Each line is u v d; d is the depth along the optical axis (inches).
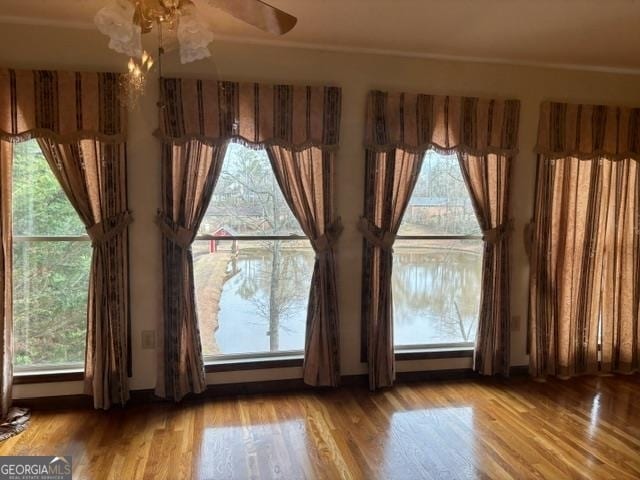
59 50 107.8
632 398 126.2
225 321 124.8
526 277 139.8
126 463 92.3
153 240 116.4
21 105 104.5
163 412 114.0
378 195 126.2
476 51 123.3
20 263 112.4
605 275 142.6
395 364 133.7
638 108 139.3
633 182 140.9
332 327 125.3
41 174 111.6
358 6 94.2
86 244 115.2
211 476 88.5
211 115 114.3
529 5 93.0
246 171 121.8
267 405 118.6
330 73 122.1
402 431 106.5
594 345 143.2
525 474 90.4
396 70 125.6
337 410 116.6
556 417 114.5
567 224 137.7
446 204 135.5
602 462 94.9
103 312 111.3
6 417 107.3
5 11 101.0
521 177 136.1
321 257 123.3
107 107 109.1
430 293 137.1
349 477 88.7
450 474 90.0
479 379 138.3
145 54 82.3
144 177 114.7
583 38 112.3
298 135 119.3
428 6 94.0
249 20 70.6
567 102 136.9
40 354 115.3
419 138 125.9
